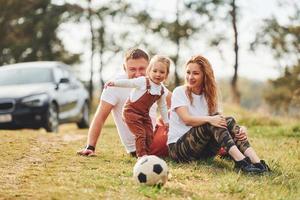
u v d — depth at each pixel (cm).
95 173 627
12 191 542
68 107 1479
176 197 541
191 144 697
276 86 4119
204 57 711
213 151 715
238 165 651
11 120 1312
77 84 1602
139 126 694
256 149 911
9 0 4175
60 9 4131
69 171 646
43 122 1334
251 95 5972
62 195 530
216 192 571
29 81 1407
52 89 1391
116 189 560
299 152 862
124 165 685
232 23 3884
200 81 706
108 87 741
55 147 844
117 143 920
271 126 1495
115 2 4106
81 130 1435
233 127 671
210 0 3919
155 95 694
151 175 569
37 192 539
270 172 653
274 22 3891
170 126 723
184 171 652
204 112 713
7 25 4241
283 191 579
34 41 4209
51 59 4222
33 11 4222
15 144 863
